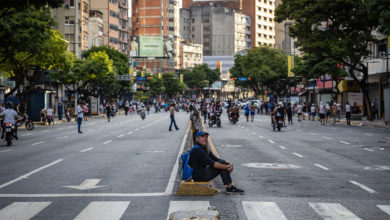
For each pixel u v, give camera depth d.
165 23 166.00
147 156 16.61
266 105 72.62
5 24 26.02
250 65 86.88
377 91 52.97
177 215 5.80
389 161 15.49
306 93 82.25
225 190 9.76
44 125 42.88
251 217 7.46
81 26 90.19
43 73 57.25
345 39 39.69
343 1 37.69
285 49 111.88
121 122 47.72
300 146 20.97
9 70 41.66
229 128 35.44
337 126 38.78
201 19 196.50
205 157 9.43
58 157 16.41
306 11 39.28
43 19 29.95
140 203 8.58
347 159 16.03
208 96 184.25
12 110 22.16
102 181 11.12
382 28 25.80
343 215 7.66
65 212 7.90
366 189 10.16
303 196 9.29
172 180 11.18
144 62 163.00
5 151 18.95
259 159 15.92
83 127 38.47
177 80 147.25
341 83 59.91
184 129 34.44
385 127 36.06
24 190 9.99
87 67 61.53
